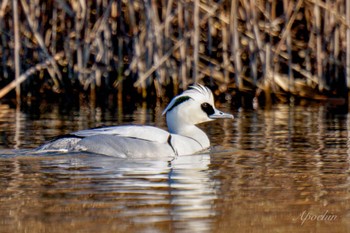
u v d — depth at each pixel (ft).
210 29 67.56
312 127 51.96
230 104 67.00
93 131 40.47
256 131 50.08
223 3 67.92
